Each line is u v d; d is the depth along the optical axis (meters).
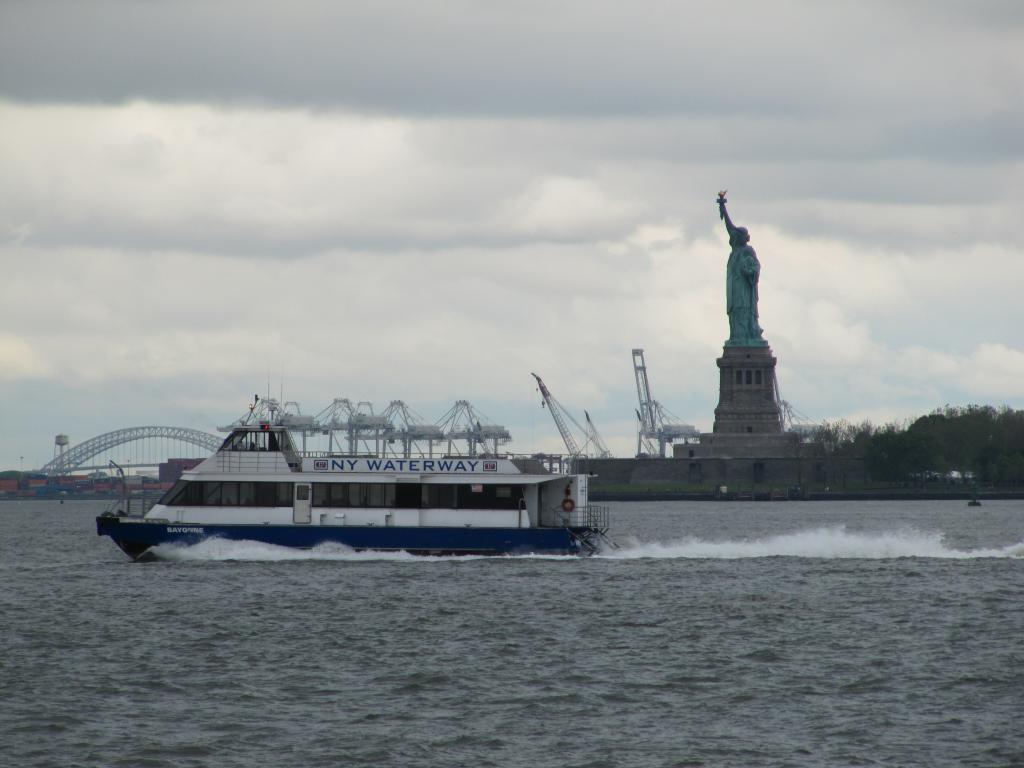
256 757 124.38
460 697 146.00
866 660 163.88
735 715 138.38
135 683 152.38
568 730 133.12
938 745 127.44
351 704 143.00
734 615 195.62
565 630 183.25
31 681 153.12
